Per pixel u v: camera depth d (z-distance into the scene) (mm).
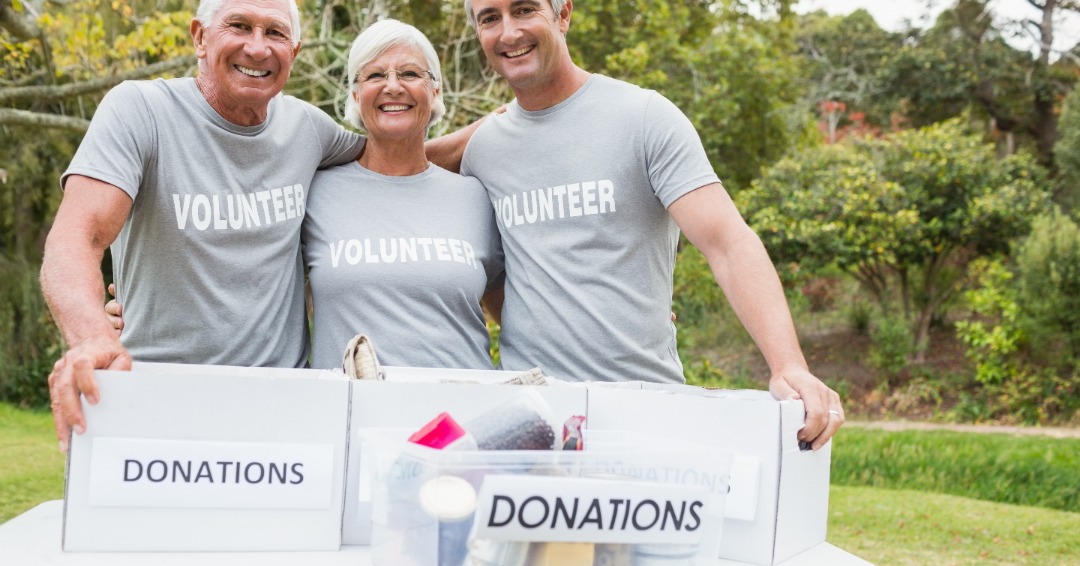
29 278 9258
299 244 1898
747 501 1149
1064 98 11047
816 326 10922
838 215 9820
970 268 10000
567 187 1854
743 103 10469
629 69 8648
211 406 1087
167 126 1708
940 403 9336
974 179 9797
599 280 1815
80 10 6371
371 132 1910
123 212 1607
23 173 9008
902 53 11742
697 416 1191
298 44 1823
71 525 1066
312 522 1118
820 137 12453
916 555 4555
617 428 1265
